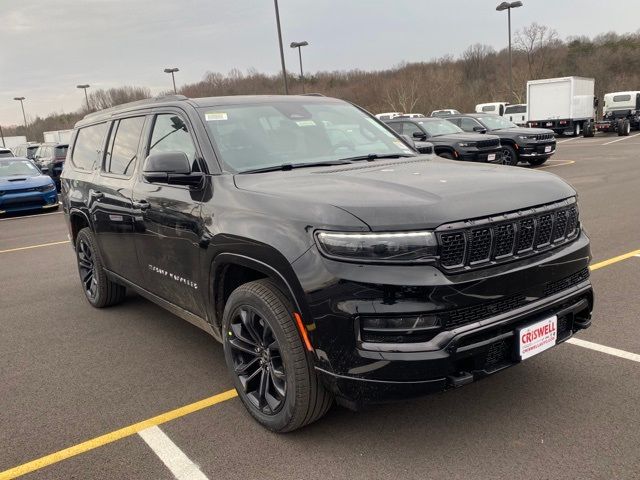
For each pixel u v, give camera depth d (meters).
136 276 4.62
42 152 23.97
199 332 4.95
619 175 13.96
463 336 2.60
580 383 3.54
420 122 15.28
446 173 3.30
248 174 3.52
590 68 64.31
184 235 3.65
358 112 4.75
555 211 3.02
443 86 57.38
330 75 78.44
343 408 3.41
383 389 2.62
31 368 4.33
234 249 3.15
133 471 2.92
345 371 2.67
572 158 19.62
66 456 3.10
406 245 2.57
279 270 2.85
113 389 3.89
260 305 3.00
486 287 2.67
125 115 4.86
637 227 7.91
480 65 75.12
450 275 2.62
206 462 2.96
